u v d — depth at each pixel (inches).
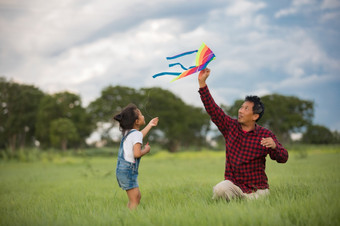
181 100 3117.6
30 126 3142.2
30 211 192.9
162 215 149.9
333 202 151.1
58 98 3043.8
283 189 207.6
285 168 469.1
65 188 352.8
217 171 512.7
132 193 187.6
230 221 132.4
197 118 3240.7
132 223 142.8
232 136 194.9
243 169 190.7
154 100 2723.9
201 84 193.9
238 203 165.3
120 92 2812.5
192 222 135.9
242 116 188.7
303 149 1085.8
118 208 185.9
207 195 214.4
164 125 2817.4
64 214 175.2
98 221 148.6
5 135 2952.8
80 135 3036.4
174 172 523.8
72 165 1090.1
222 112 199.2
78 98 3181.6
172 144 3029.0
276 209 148.7
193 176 405.7
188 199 207.5
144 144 201.5
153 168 671.1
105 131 2856.8
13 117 2903.5
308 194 182.5
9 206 238.1
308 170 401.4
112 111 2780.5
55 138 2691.9
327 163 545.3
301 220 132.3
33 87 3198.8
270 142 177.6
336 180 260.5
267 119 2190.0
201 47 188.4
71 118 3046.3
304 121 2790.4
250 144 189.9
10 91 2982.3
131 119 191.6
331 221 129.0
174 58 179.8
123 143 189.9
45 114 2886.3
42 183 443.5
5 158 1434.5
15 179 539.8
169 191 249.1
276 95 2751.0
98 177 485.1
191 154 1539.1
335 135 2082.9
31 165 1145.4
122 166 187.0
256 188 190.1
